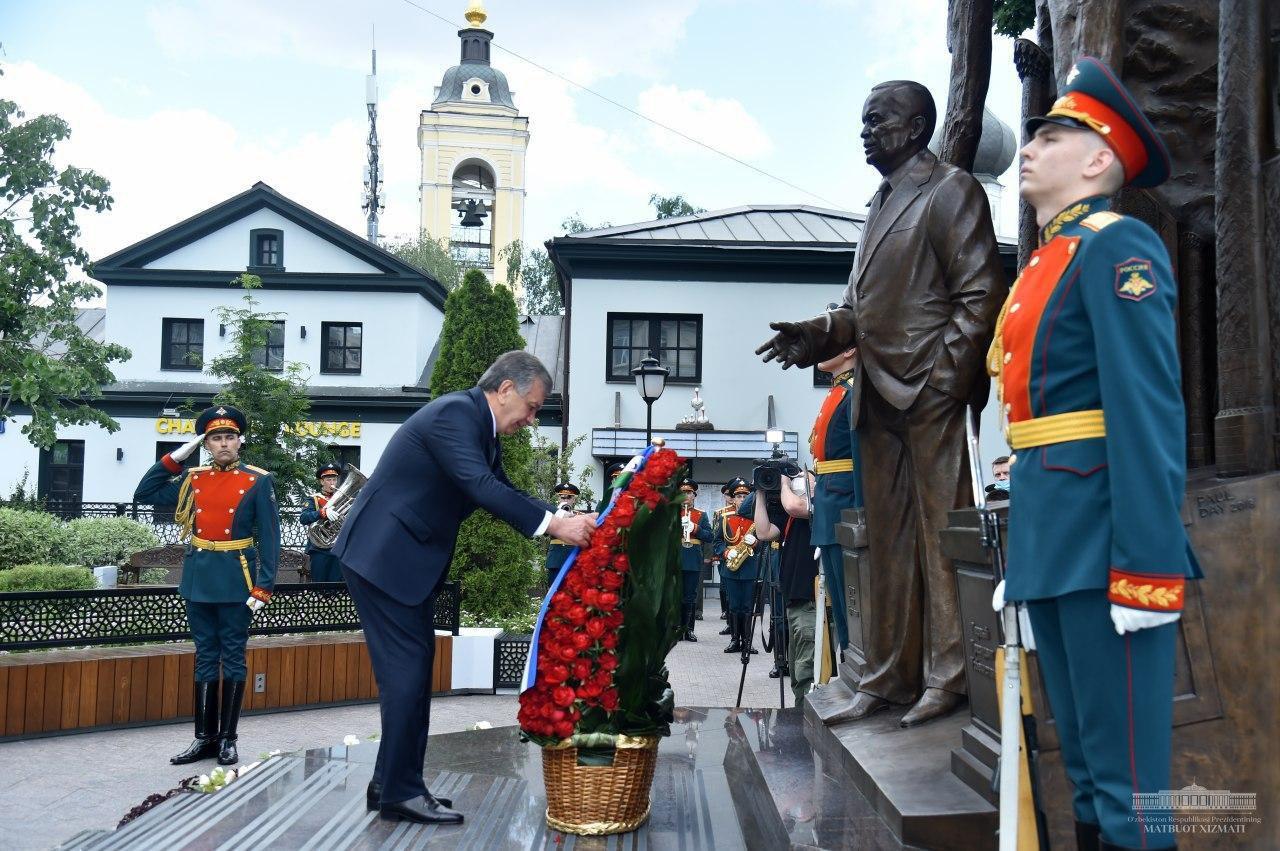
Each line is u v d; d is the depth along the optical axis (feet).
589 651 12.17
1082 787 8.23
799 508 20.76
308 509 45.37
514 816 12.89
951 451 13.73
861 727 13.96
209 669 22.54
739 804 13.32
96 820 17.74
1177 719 9.03
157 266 90.99
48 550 43.16
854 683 16.35
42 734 25.02
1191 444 12.45
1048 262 8.40
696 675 37.42
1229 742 9.05
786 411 70.95
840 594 18.30
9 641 25.67
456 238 158.40
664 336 71.87
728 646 43.78
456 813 12.67
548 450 53.42
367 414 90.27
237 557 22.35
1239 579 9.18
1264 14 10.64
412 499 13.32
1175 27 12.28
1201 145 12.26
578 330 71.15
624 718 12.27
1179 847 9.01
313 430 85.61
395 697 12.87
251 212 91.15
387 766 12.80
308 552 43.47
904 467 14.47
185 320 91.15
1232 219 10.43
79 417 69.31
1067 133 8.52
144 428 90.22
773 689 34.22
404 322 91.25
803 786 12.71
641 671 12.31
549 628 12.34
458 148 159.12
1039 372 8.20
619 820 12.15
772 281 71.26
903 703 14.55
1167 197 12.33
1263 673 9.11
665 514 12.56
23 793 19.52
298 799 13.64
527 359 13.88
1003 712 8.36
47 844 16.28
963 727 12.10
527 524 12.58
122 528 48.21
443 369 42.68
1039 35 15.57
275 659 29.22
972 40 16.01
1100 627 7.70
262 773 15.03
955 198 13.97
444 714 29.04
